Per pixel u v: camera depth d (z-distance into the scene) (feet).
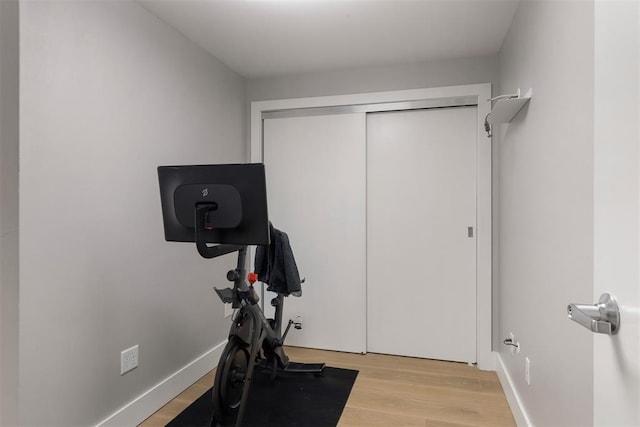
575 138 3.79
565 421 4.16
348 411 6.55
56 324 4.83
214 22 6.97
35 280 4.57
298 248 9.80
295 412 6.51
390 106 9.10
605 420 2.04
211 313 8.36
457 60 8.64
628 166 1.81
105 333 5.58
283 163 9.91
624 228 1.85
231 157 9.24
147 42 6.46
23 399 4.44
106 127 5.60
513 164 6.56
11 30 4.35
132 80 6.11
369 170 9.44
